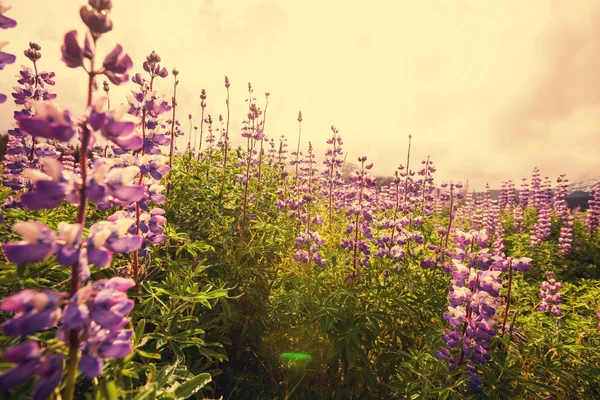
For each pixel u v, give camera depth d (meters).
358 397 3.56
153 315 2.69
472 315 3.14
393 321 3.95
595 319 4.84
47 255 1.26
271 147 9.44
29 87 3.73
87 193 1.37
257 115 5.77
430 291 4.22
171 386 2.02
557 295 5.39
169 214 4.40
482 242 3.53
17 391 1.51
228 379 3.65
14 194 3.75
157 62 3.37
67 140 1.28
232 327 3.97
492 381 2.98
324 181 9.08
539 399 2.96
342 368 3.71
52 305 1.22
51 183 1.30
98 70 1.44
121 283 1.49
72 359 1.34
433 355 3.40
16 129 3.68
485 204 15.63
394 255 4.40
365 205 4.42
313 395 3.71
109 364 1.92
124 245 1.44
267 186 6.54
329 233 6.34
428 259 4.70
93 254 1.34
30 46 3.76
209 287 3.05
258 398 3.49
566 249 9.80
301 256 4.18
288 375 3.69
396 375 3.66
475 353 2.94
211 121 8.16
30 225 1.22
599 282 6.64
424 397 2.88
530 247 9.76
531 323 4.54
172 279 3.01
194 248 3.73
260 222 4.86
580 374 3.55
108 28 1.43
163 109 2.96
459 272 3.27
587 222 12.78
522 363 3.59
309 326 3.60
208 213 4.63
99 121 1.32
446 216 12.95
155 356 2.04
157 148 2.97
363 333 3.43
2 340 1.81
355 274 4.07
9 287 2.07
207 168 5.45
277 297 4.23
